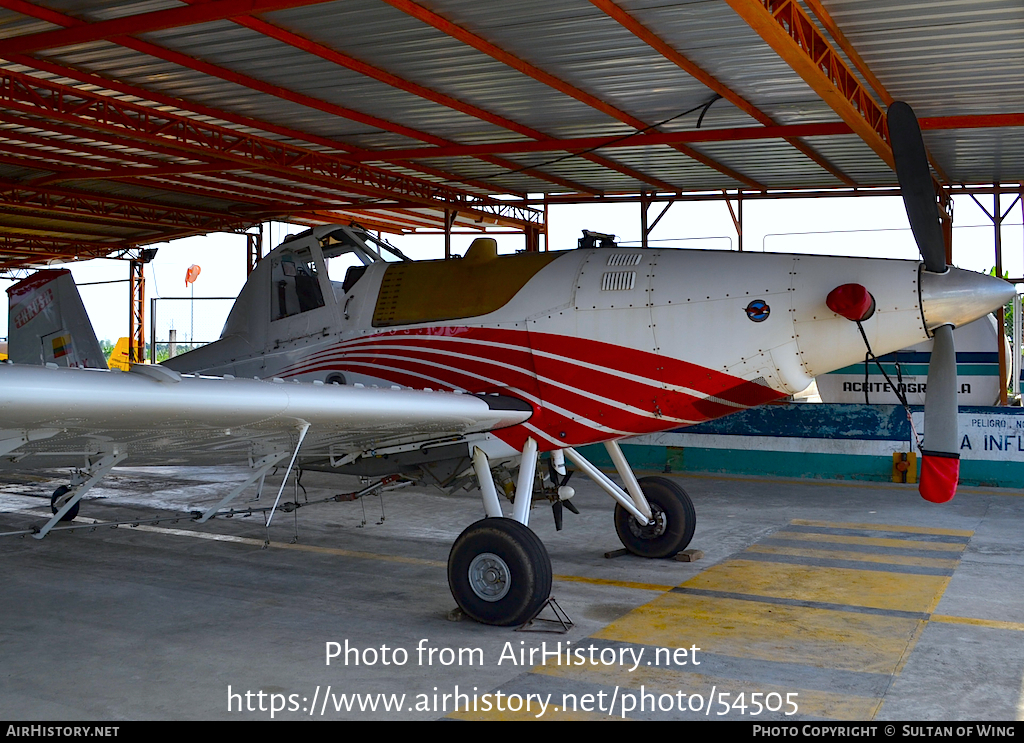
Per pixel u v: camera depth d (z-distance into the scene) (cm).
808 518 807
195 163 1337
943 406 493
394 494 969
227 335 685
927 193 466
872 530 752
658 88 947
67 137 1195
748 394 516
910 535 730
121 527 794
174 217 1816
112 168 1373
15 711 371
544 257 570
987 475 979
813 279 494
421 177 1481
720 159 1316
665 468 1123
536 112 1039
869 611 514
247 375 648
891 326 479
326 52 821
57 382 341
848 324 486
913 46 798
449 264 594
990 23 743
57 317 825
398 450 588
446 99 977
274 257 649
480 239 594
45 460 556
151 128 1059
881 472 1021
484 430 552
